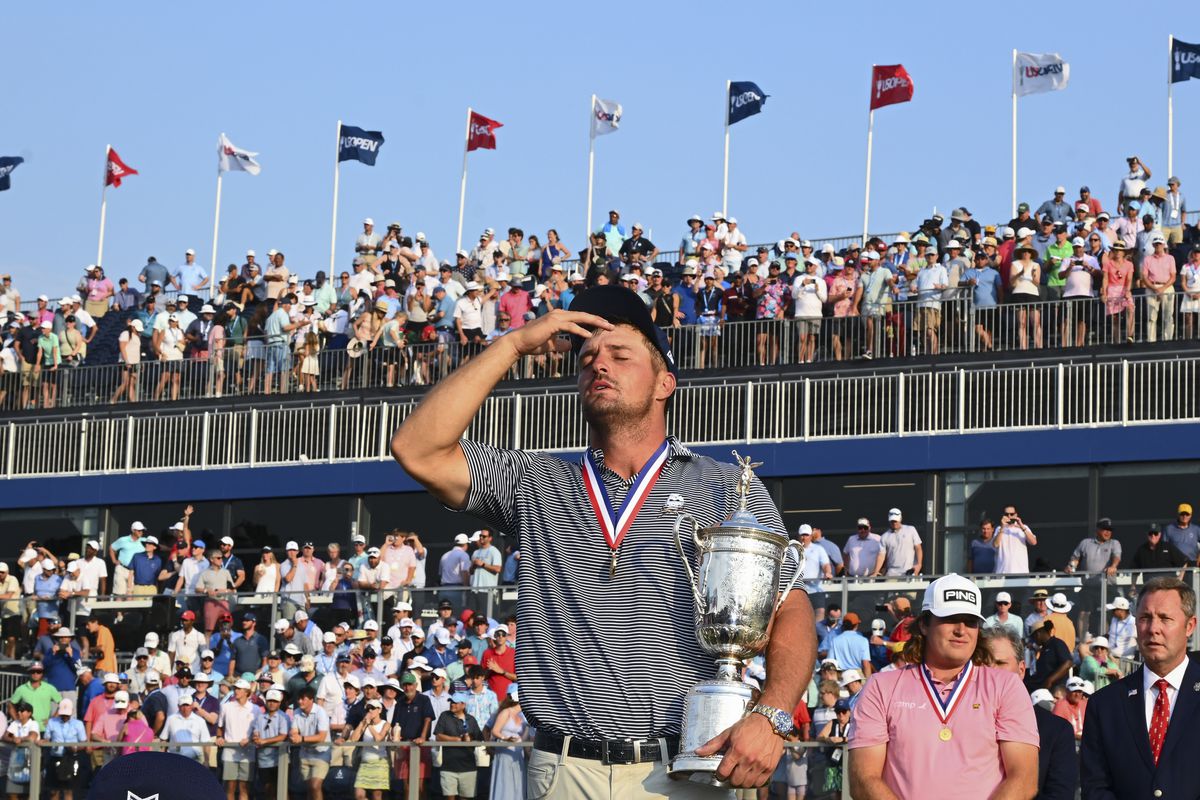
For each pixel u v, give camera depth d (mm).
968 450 26344
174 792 3305
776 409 27531
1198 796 8156
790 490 27688
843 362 27375
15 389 32500
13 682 25016
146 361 32094
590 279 29906
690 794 4574
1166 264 26141
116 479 31109
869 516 27156
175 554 26375
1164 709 8281
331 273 37906
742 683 4516
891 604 20312
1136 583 19516
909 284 27875
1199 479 25344
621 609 4707
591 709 4656
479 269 31625
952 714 7496
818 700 19125
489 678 19844
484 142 38344
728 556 4562
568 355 28547
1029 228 28844
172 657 24109
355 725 19031
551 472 4906
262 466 30219
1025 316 26531
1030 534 22922
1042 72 34094
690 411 28016
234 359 31312
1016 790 7398
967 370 26609
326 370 30672
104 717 21094
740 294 28812
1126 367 25641
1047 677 16734
